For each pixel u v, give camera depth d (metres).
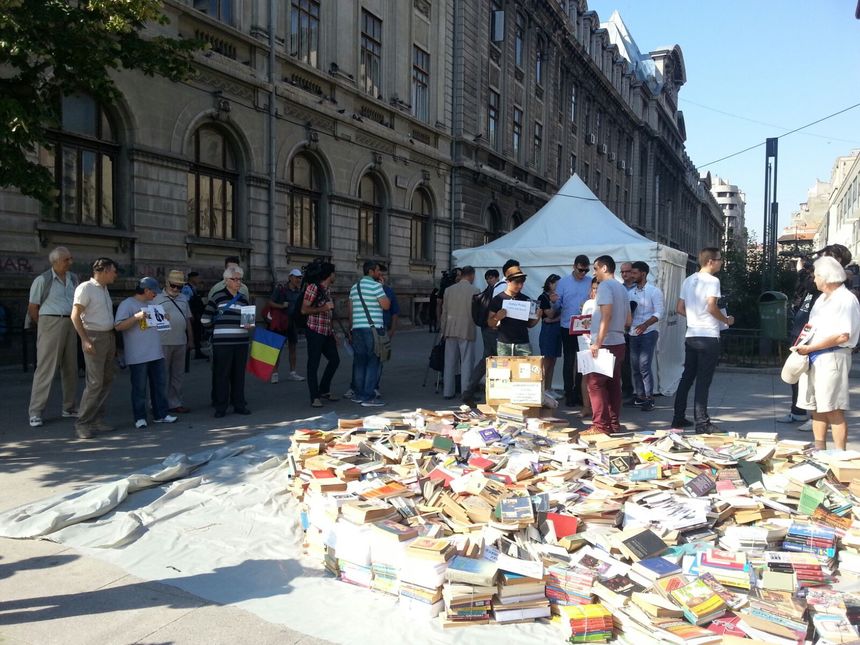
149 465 5.81
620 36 60.50
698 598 3.20
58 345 7.28
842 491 4.59
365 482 4.64
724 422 7.86
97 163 13.18
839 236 57.28
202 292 15.25
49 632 3.15
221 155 16.23
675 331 11.48
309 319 8.66
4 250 11.47
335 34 19.42
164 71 8.87
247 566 3.91
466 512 4.21
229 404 8.70
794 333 7.74
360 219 21.59
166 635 3.15
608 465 5.05
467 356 9.20
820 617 3.10
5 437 6.79
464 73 26.45
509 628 3.27
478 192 28.03
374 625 3.28
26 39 7.16
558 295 8.95
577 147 40.84
